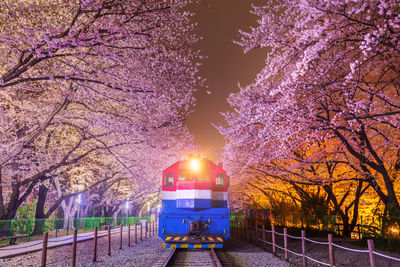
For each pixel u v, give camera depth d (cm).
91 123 1691
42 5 1288
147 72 1351
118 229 3156
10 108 1652
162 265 965
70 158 2102
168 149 2166
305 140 1351
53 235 2122
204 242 1194
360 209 2011
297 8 1020
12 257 1157
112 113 1534
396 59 976
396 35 767
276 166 1819
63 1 1262
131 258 1170
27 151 1702
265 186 2741
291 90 1051
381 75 1116
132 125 1625
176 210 1277
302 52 988
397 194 1619
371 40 730
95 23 1119
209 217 1261
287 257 1105
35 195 3034
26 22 1223
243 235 2086
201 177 1327
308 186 2158
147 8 1157
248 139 1580
